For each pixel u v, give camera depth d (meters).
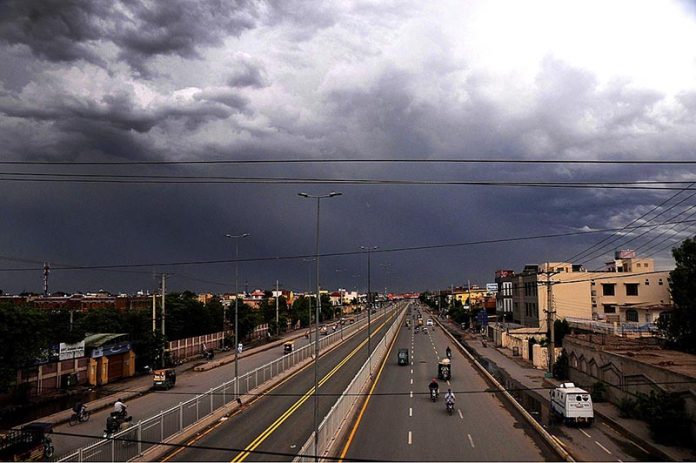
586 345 54.53
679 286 52.91
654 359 43.28
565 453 30.86
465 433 36.78
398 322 159.12
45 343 48.53
